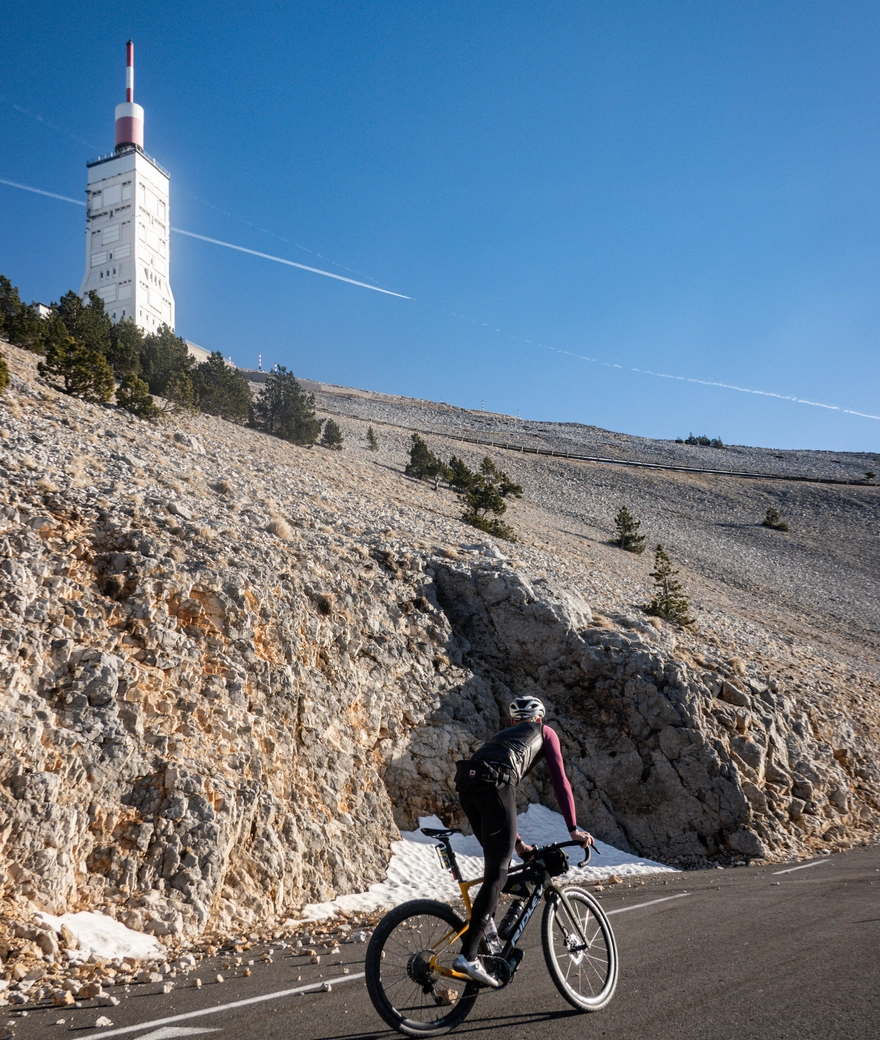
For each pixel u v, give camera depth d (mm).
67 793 8227
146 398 28328
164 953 7191
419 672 15422
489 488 41062
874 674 30547
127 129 119875
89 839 8125
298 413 49000
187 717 10289
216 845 8781
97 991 5469
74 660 9703
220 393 43656
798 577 55031
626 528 51469
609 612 21766
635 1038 3965
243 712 11164
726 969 5352
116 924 7445
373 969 4129
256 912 8883
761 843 14680
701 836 14922
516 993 4855
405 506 34625
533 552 33250
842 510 84500
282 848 9852
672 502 78688
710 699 16859
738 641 26375
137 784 8961
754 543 66062
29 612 10086
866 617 45781
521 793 14914
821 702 20891
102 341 37781
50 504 12758
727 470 109750
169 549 12914
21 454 15008
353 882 10617
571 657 17047
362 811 12070
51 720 8789
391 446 75375
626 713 16094
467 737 14875
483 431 117875
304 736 11945
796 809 16016
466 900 4371
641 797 15297
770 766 16516
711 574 50094
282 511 19859
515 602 17797
